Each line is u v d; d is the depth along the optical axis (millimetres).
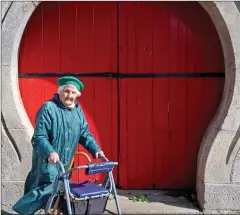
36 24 5508
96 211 3658
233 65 4832
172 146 5555
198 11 5434
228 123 4824
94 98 5543
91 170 3561
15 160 5016
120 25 5484
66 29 5504
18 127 4984
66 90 3912
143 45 5492
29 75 5539
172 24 5469
